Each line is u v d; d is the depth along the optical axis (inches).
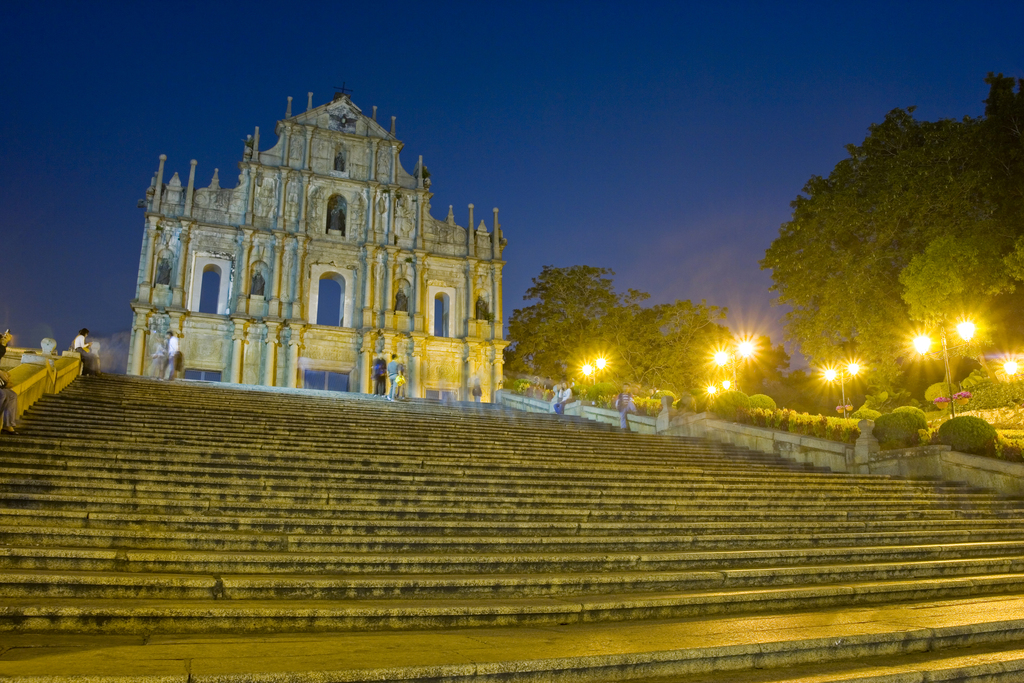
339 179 1830.7
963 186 1222.3
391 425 738.8
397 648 244.2
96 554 311.7
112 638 248.1
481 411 1024.2
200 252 1676.9
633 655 244.8
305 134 1818.4
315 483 470.0
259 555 334.0
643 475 617.9
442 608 291.4
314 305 1754.4
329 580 313.1
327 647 242.5
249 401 823.1
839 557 450.3
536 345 2123.5
